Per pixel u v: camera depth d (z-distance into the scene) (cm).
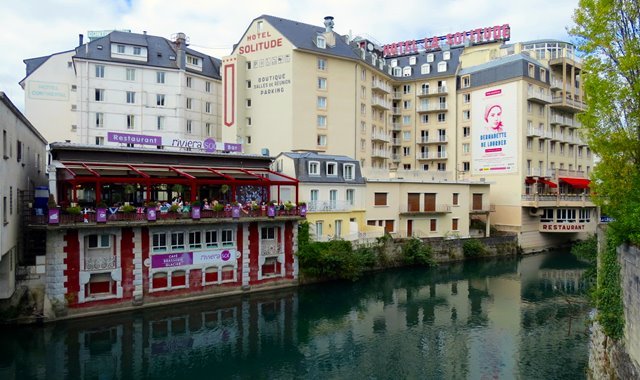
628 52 1803
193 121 5822
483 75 6088
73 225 2614
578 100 6488
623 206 1692
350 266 3716
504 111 5791
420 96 6775
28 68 5844
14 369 2156
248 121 5600
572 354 2338
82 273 2709
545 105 6003
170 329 2672
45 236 2741
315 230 4041
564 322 2844
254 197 3834
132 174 3122
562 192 6128
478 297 3434
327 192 4184
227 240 3259
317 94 5484
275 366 2248
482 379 2083
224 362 2288
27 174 2877
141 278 2905
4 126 2128
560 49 7250
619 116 1894
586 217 5794
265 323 2816
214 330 2686
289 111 5303
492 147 5925
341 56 5619
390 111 6894
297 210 3494
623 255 1614
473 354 2364
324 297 3356
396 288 3650
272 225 3434
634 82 1841
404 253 4359
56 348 2370
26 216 2736
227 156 3622
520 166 5584
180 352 2388
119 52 5338
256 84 5547
